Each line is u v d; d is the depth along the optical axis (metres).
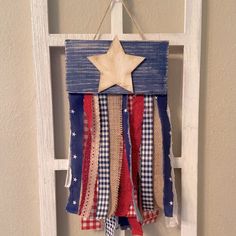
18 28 0.55
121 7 0.54
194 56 0.55
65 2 0.55
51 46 0.54
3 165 0.58
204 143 0.60
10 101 0.57
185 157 0.57
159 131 0.54
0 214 0.60
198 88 0.56
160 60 0.52
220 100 0.59
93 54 0.51
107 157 0.53
